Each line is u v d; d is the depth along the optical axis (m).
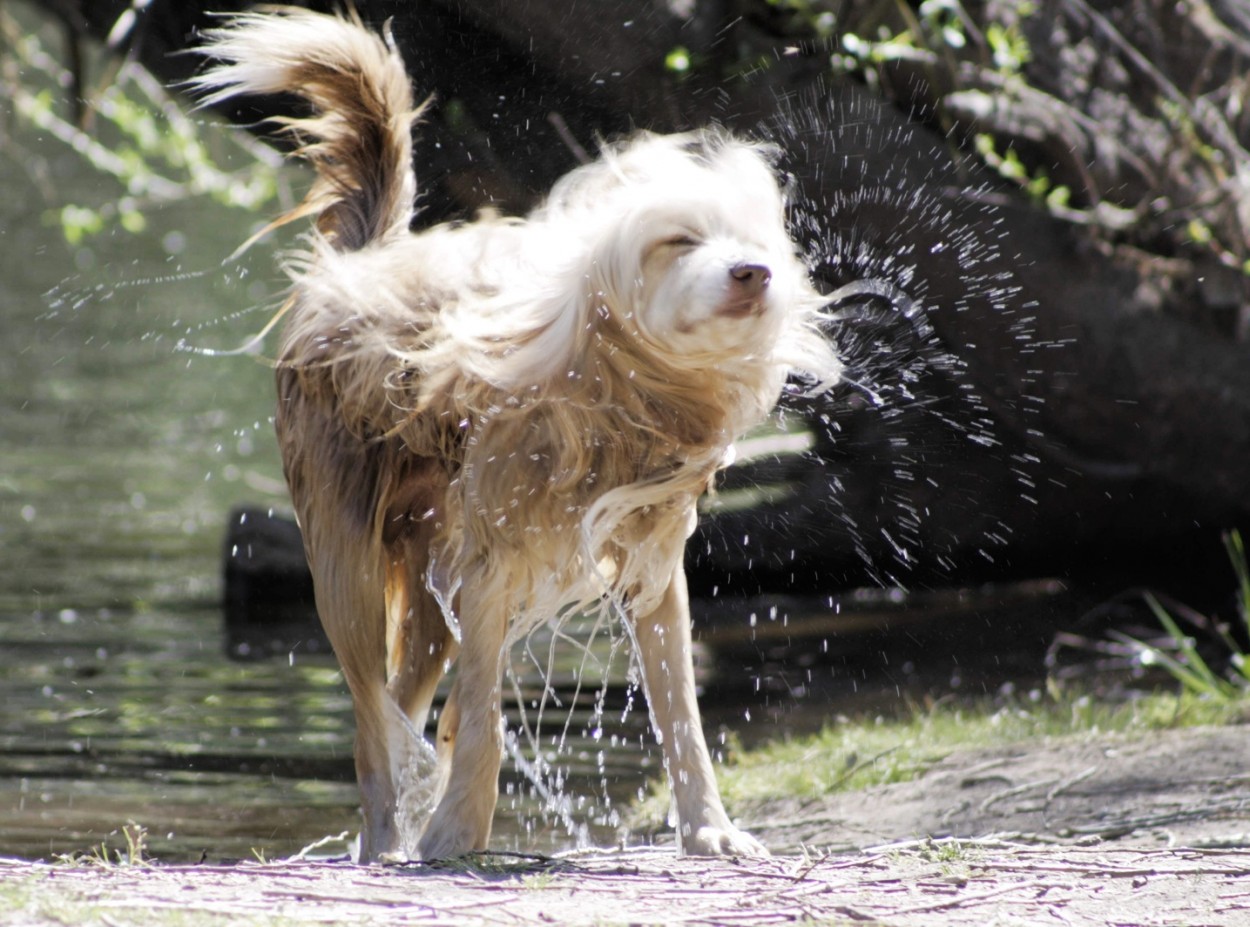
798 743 11.02
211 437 25.36
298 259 8.03
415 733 7.28
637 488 6.43
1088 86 14.20
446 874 5.79
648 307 6.05
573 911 5.21
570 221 6.59
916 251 13.00
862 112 12.74
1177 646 14.05
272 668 13.48
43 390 28.83
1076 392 14.34
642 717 11.94
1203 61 14.78
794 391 7.86
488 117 12.22
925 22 13.13
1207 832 8.05
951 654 14.20
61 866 5.64
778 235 6.32
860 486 16.77
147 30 13.99
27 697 12.25
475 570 6.53
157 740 11.09
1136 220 13.81
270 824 9.12
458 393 6.58
